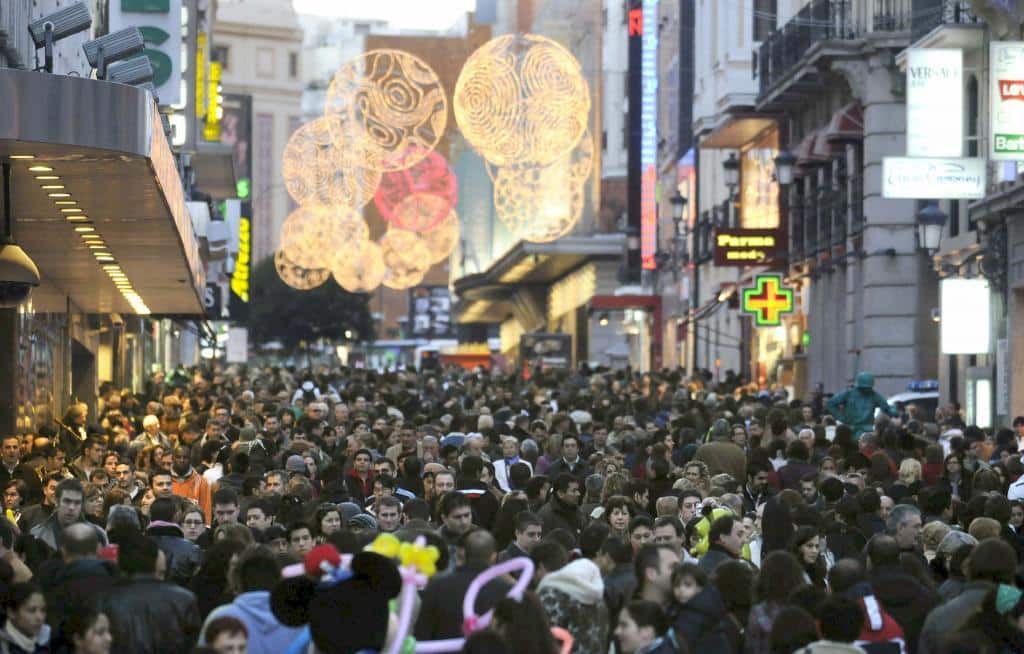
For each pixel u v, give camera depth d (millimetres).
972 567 22469
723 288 119562
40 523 31688
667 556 22016
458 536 25594
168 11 71875
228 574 23469
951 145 66875
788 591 21703
